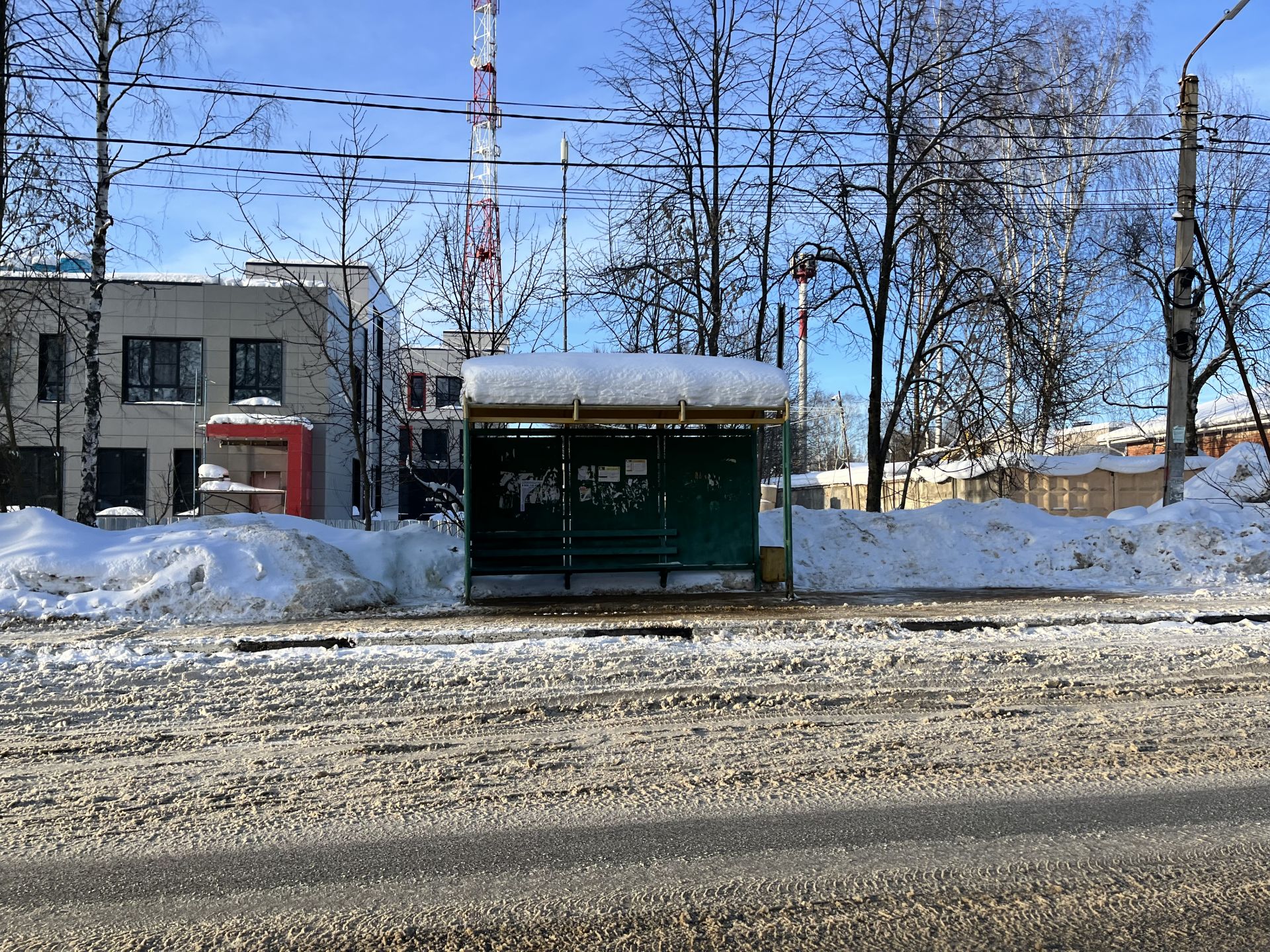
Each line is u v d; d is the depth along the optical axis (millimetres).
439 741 5816
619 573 13938
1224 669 7793
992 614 11266
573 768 5270
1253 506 17203
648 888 3748
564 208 18734
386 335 24016
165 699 6844
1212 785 4930
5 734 6000
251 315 31406
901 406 20625
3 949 3285
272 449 30594
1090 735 5855
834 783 4984
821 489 35281
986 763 5312
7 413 22172
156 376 31234
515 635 9820
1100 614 10961
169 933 3408
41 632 10297
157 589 11578
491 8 49406
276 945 3311
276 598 11758
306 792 4898
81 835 4328
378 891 3734
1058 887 3742
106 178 17094
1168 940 3320
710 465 14109
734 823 4434
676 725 6176
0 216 15969
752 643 9148
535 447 13773
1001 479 22312
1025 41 18672
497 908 3578
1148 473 22641
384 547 14297
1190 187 17031
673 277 18703
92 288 17219
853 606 12297
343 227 18828
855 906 3586
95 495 17062
